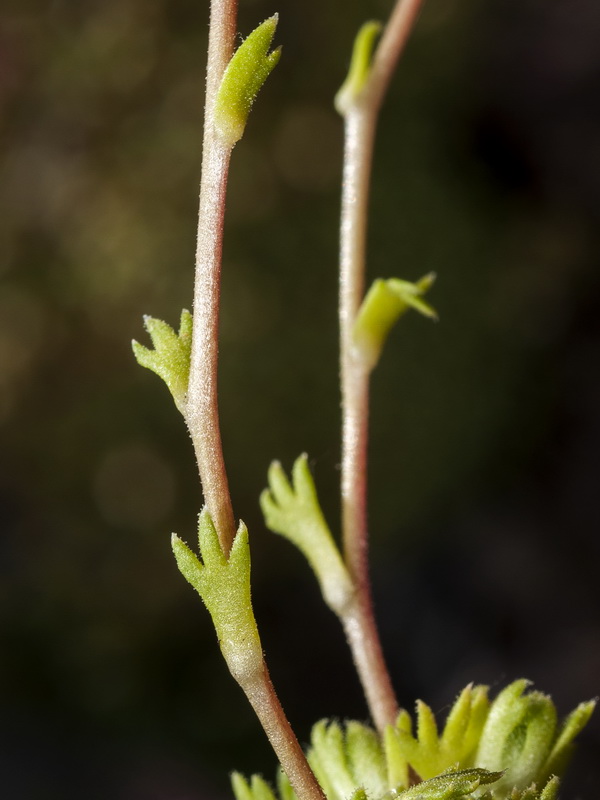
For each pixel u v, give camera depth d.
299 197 0.61
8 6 0.61
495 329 0.64
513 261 0.67
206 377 0.10
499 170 0.69
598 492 0.65
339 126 0.62
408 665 0.59
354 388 0.12
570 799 0.38
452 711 0.11
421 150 0.64
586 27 0.73
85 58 0.61
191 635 0.58
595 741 0.50
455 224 0.63
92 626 0.58
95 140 0.61
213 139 0.10
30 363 0.60
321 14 0.63
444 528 0.62
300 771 0.09
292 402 0.58
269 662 0.58
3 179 0.60
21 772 0.52
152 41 0.61
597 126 0.72
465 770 0.10
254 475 0.57
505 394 0.64
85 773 0.53
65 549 0.58
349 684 0.58
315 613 0.59
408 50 0.66
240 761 0.54
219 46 0.10
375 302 0.12
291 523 0.12
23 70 0.61
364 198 0.12
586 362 0.67
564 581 0.62
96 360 0.60
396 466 0.60
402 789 0.11
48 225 0.60
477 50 0.70
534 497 0.65
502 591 0.61
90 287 0.59
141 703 0.56
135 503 0.59
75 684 0.56
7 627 0.56
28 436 0.59
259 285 0.59
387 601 0.61
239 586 0.09
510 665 0.59
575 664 0.58
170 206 0.60
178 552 0.10
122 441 0.59
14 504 0.59
